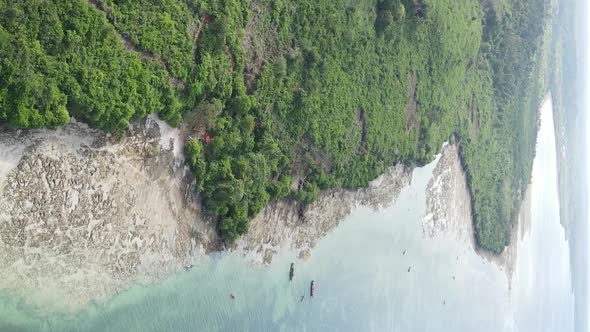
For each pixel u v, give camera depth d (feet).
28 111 86.22
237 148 118.32
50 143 90.74
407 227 179.63
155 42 101.55
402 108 167.43
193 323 112.68
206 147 113.80
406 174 178.50
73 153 93.66
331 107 140.56
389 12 155.02
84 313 95.35
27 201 88.43
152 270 105.60
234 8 114.73
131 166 101.71
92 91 92.43
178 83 106.01
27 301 88.48
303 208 138.82
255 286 126.72
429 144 180.75
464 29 198.90
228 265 120.67
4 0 82.64
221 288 118.93
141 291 103.76
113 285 99.35
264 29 123.34
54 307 91.61
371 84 154.51
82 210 95.04
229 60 115.03
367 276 161.38
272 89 124.36
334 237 150.61
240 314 122.62
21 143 87.61
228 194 114.42
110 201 98.73
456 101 199.62
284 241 134.82
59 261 92.27
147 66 100.48
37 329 89.66
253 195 121.49
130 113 97.86
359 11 148.05
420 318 184.24
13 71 83.61
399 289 174.91
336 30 140.46
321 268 145.89
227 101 115.85
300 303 138.82
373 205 165.27
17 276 87.45
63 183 92.48
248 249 125.18
